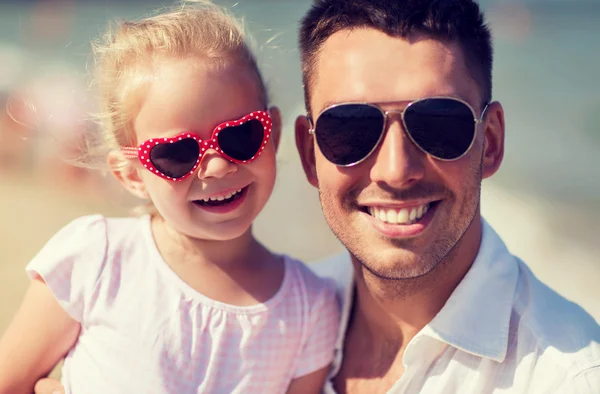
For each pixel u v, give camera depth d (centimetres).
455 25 243
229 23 296
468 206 246
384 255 248
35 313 279
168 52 272
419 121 237
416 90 237
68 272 279
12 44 2186
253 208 280
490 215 873
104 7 3212
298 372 280
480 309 247
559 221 856
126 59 280
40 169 1092
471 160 244
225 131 265
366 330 280
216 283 278
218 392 266
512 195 966
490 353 238
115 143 291
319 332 285
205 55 272
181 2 326
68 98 363
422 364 249
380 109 239
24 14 3225
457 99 238
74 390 270
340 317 294
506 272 259
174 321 269
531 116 1452
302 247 680
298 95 657
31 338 278
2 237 824
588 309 641
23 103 364
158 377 261
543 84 1775
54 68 1412
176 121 266
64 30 2423
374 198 245
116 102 283
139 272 279
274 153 284
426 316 260
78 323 280
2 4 3706
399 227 244
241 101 274
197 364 267
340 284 307
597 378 221
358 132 244
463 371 243
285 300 283
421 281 253
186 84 266
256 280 283
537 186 1009
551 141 1262
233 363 270
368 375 275
